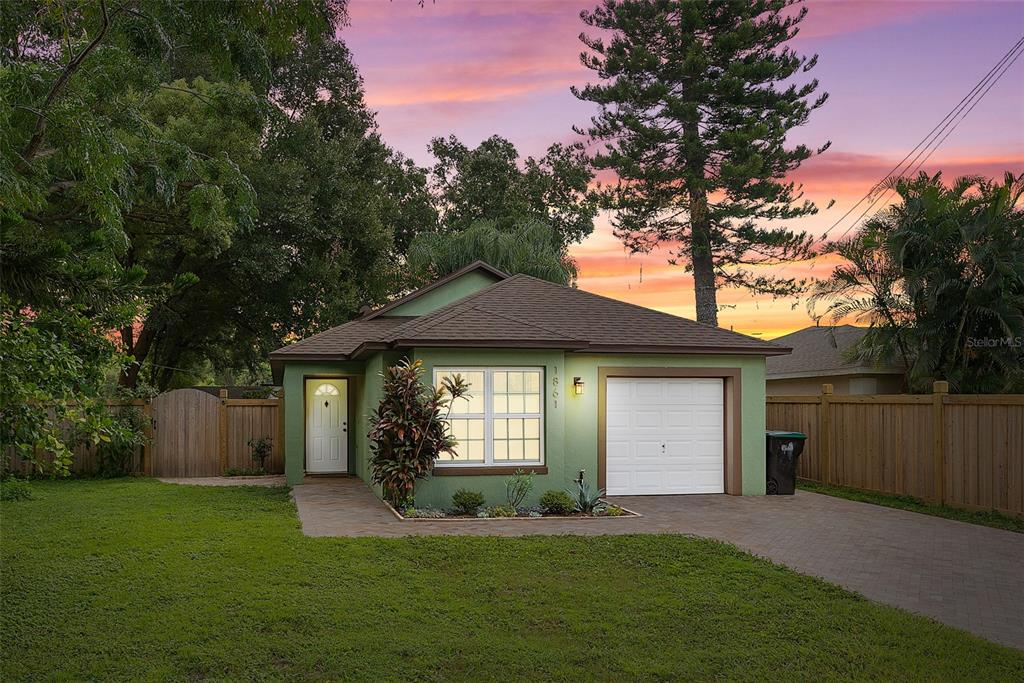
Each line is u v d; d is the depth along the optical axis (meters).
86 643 6.06
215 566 8.25
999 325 16.48
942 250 17.12
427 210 33.69
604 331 14.50
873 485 14.95
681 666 5.78
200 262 25.92
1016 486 11.76
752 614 6.95
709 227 31.84
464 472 12.78
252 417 19.05
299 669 5.67
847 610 7.05
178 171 12.39
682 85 31.69
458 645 6.11
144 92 13.23
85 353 5.77
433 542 9.53
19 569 8.09
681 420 14.70
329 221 27.33
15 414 5.17
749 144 30.03
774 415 18.42
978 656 5.98
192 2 9.71
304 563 8.45
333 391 19.48
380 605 7.04
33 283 6.38
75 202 10.49
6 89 7.04
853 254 19.03
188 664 5.71
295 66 30.02
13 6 8.30
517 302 15.33
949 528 11.20
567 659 5.91
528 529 10.72
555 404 13.18
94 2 8.70
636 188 31.69
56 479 17.02
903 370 19.58
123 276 6.70
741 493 14.57
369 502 13.48
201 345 32.91
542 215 33.94
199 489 15.30
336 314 27.48
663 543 9.63
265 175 24.30
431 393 12.59
